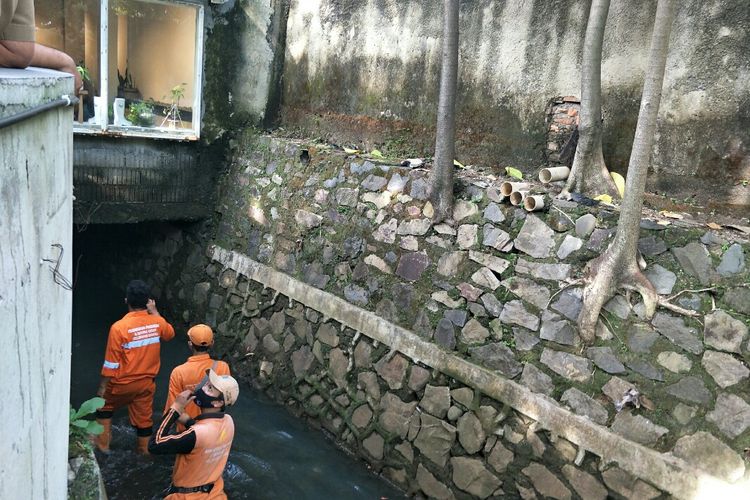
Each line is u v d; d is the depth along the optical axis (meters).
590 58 4.01
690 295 3.33
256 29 7.02
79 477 2.95
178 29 6.59
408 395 4.60
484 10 5.05
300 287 5.72
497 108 5.02
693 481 3.15
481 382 4.14
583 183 4.13
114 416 5.29
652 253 3.51
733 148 3.67
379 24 5.96
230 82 7.02
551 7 4.57
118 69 6.29
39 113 1.78
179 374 4.01
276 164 6.43
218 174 7.18
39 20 5.72
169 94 6.70
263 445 5.07
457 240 4.48
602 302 3.58
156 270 7.79
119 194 6.63
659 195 4.07
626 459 3.40
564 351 3.78
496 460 4.01
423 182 4.75
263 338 6.09
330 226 5.57
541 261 3.97
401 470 4.56
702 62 3.80
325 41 6.62
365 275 5.14
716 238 3.30
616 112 4.26
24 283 1.68
